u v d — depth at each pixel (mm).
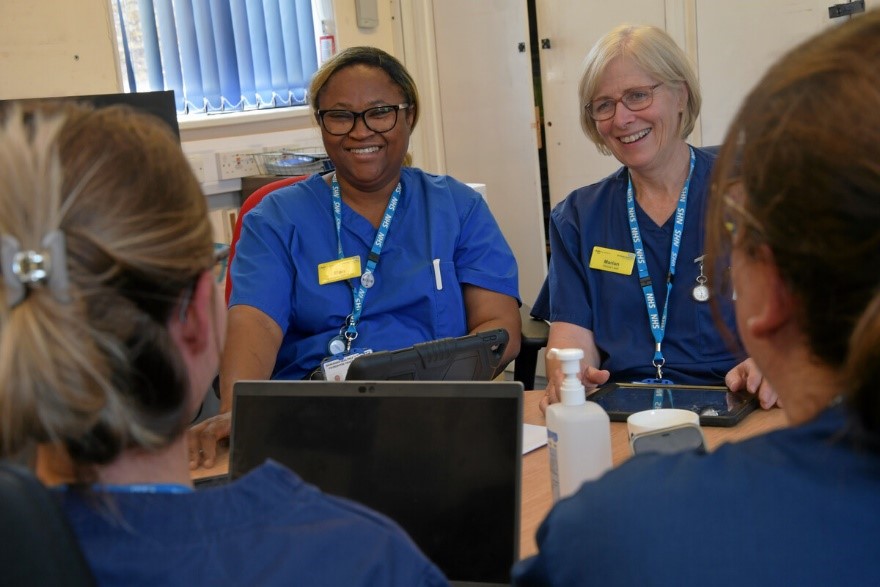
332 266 2211
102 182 635
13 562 620
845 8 3041
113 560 653
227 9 3879
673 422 1305
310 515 715
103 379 612
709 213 715
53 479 687
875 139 564
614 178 2260
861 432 603
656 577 630
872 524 602
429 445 1151
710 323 2057
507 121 4059
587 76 2189
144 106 2670
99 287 617
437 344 1506
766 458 651
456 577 1103
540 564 702
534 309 2420
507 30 3945
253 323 2127
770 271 649
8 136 653
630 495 669
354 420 1188
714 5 3330
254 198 2545
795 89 614
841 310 596
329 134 2201
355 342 2182
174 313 668
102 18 3525
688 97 2170
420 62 4309
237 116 3875
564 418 1184
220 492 711
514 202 4133
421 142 4414
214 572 661
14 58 3352
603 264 2182
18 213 611
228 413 1731
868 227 563
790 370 678
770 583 607
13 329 597
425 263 2246
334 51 4121
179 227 659
